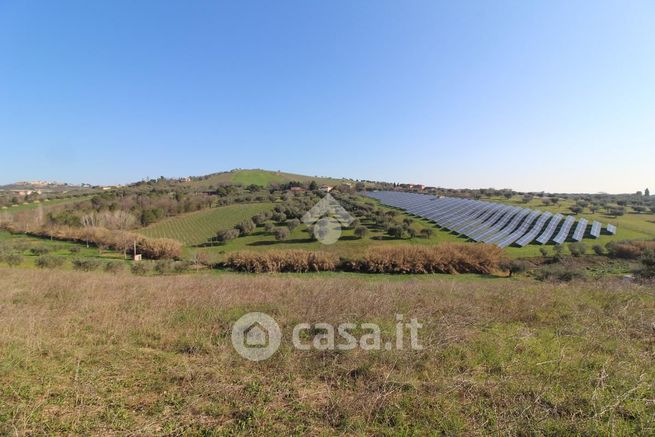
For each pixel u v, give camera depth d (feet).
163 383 12.64
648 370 13.83
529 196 249.34
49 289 29.09
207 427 10.25
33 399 11.50
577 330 18.15
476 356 15.10
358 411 11.02
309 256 93.76
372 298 24.23
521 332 18.01
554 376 13.24
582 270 75.36
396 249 95.50
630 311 21.48
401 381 12.77
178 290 28.94
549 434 9.89
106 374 13.37
